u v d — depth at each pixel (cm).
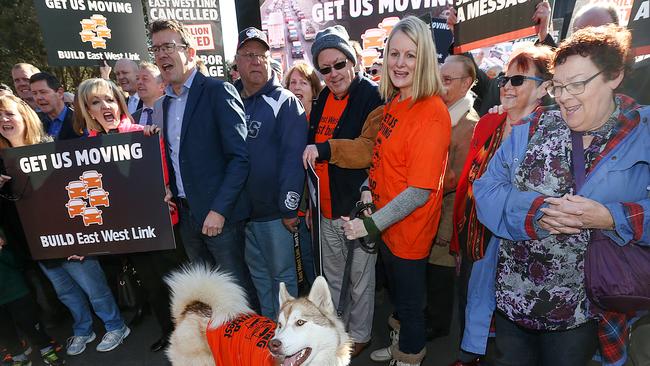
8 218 311
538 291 165
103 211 305
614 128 148
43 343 340
